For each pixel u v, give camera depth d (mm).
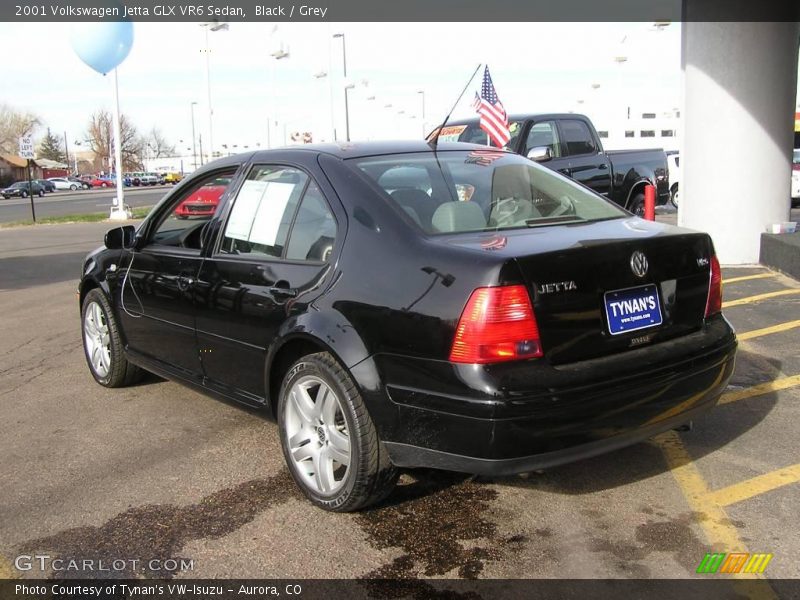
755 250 9508
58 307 8938
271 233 3879
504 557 3039
